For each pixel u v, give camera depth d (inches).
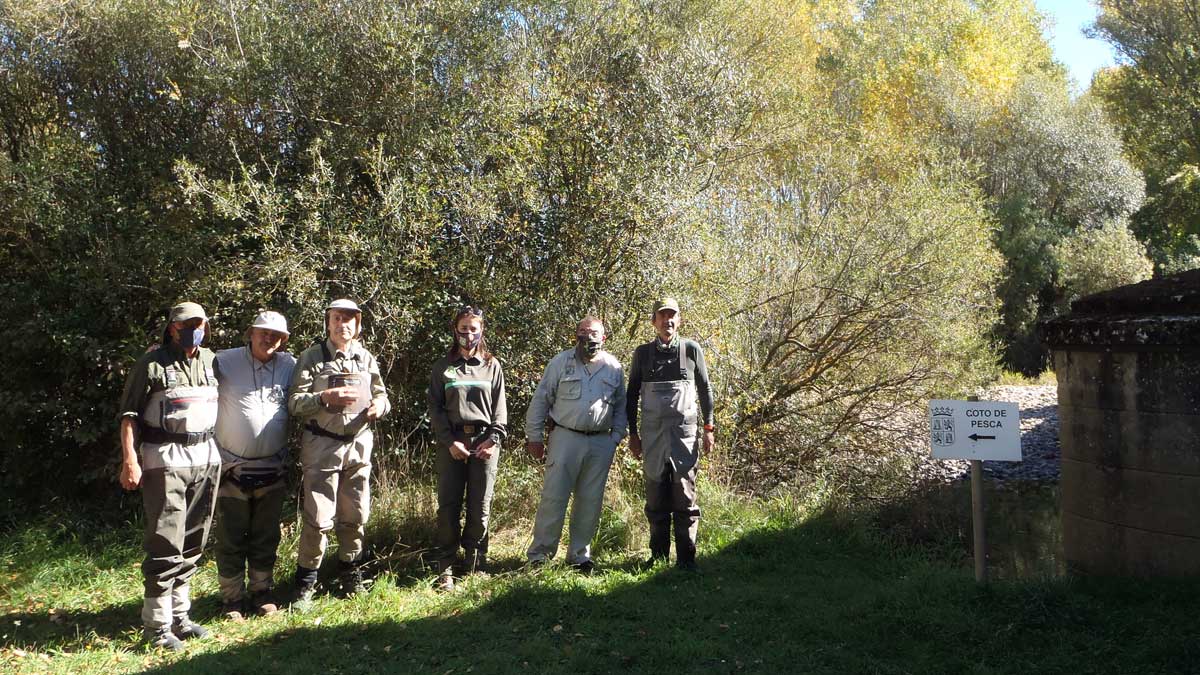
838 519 268.4
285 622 187.2
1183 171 1055.6
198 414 179.3
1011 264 964.0
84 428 285.3
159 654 170.9
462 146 316.5
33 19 322.7
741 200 390.9
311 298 271.4
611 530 253.0
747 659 166.7
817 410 364.2
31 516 276.4
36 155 309.4
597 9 398.3
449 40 345.7
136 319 298.2
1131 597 187.3
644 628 183.2
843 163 448.8
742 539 252.5
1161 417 194.2
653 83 328.5
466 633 180.2
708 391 231.3
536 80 333.1
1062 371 220.8
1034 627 175.0
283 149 329.7
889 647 171.6
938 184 436.1
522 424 292.8
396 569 225.9
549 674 158.7
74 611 202.7
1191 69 1005.8
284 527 254.1
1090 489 210.2
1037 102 1030.4
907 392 372.8
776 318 374.0
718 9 506.6
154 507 175.2
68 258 296.8
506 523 267.0
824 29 1024.9
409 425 290.2
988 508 336.8
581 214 299.3
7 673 161.5
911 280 376.8
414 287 285.3
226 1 344.2
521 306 287.7
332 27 328.5
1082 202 1023.0
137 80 335.9
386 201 275.4
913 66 1001.5
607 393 227.9
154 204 309.7
